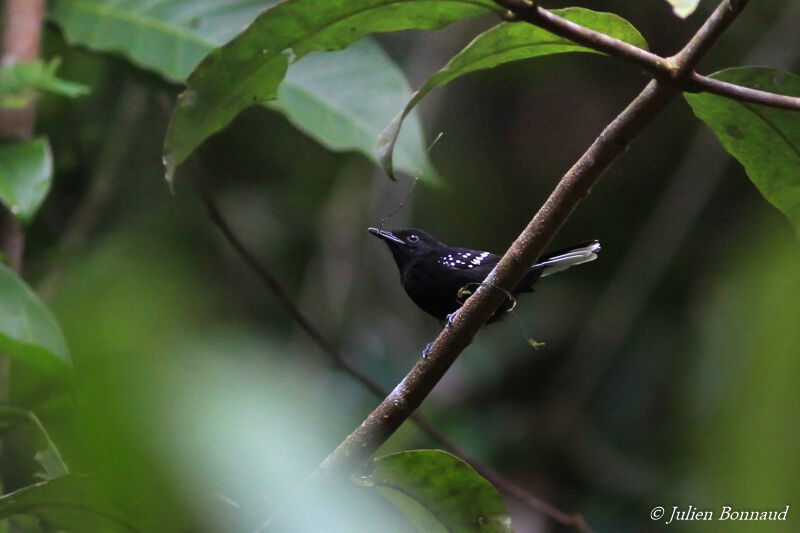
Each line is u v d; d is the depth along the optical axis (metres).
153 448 1.37
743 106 3.72
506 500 11.30
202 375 1.40
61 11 7.82
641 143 13.80
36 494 3.05
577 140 13.95
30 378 4.26
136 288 2.28
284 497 2.09
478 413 12.21
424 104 12.94
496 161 13.90
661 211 12.27
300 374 11.08
